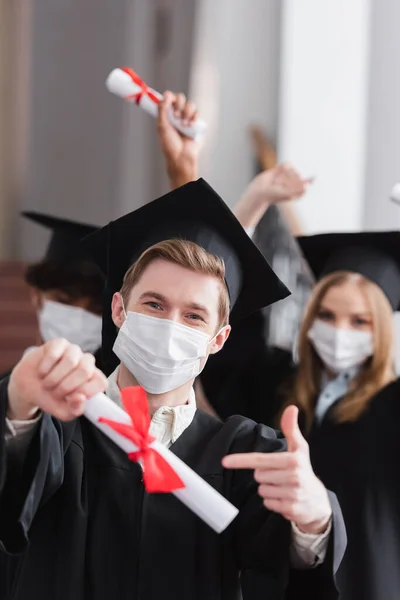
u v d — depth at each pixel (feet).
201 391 15.46
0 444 6.43
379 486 13.70
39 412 6.66
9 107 25.94
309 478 6.48
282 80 21.24
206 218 7.82
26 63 26.14
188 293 7.16
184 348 7.08
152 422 7.43
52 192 26.32
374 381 14.35
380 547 13.32
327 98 20.79
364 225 20.53
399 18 20.30
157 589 6.98
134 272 7.41
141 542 7.07
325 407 14.52
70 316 14.02
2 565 9.54
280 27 23.06
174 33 25.05
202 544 7.16
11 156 25.99
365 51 20.65
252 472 7.37
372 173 20.51
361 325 14.38
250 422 7.79
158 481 6.30
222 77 23.32
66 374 6.22
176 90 24.97
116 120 26.22
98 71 26.27
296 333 18.93
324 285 14.66
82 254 13.97
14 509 6.56
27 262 25.25
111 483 7.28
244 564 7.30
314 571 7.07
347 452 13.97
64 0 26.30
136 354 7.10
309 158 20.85
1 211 25.81
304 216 20.59
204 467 7.36
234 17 23.27
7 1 25.82
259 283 8.06
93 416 6.43
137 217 7.97
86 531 7.12
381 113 20.44
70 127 26.37
